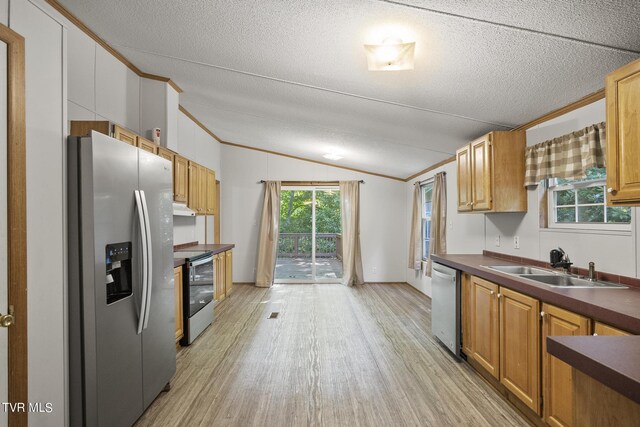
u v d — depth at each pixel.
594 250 2.24
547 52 1.87
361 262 6.61
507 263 2.98
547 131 2.68
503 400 2.37
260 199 6.59
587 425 1.00
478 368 2.79
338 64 2.47
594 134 2.18
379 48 2.01
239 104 4.02
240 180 6.59
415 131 3.75
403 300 5.29
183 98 4.20
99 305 1.67
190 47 2.66
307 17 1.96
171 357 2.50
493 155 2.92
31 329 1.46
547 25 1.65
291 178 6.64
